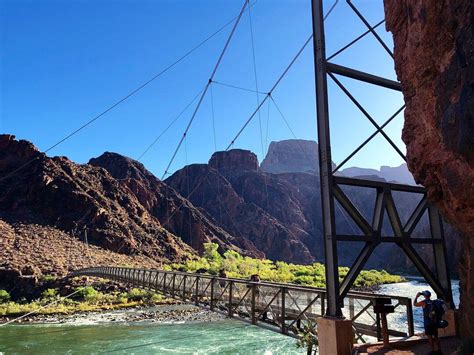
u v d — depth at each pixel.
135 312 40.97
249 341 25.06
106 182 135.50
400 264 146.75
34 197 109.94
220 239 156.25
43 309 41.81
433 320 6.33
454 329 7.71
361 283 82.56
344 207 7.46
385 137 8.30
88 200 109.75
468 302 6.69
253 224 183.62
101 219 107.25
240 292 13.38
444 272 8.34
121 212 120.38
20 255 71.75
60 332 30.02
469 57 4.76
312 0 8.16
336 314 6.79
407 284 88.50
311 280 74.31
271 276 77.31
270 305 11.14
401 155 8.41
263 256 160.12
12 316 39.19
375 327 8.20
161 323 33.88
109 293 53.56
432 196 6.45
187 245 129.88
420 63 6.08
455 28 5.18
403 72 6.96
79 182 120.81
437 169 5.99
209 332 28.94
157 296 49.16
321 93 7.68
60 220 103.25
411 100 6.74
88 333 29.52
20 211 105.44
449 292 8.23
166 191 168.00
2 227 90.38
